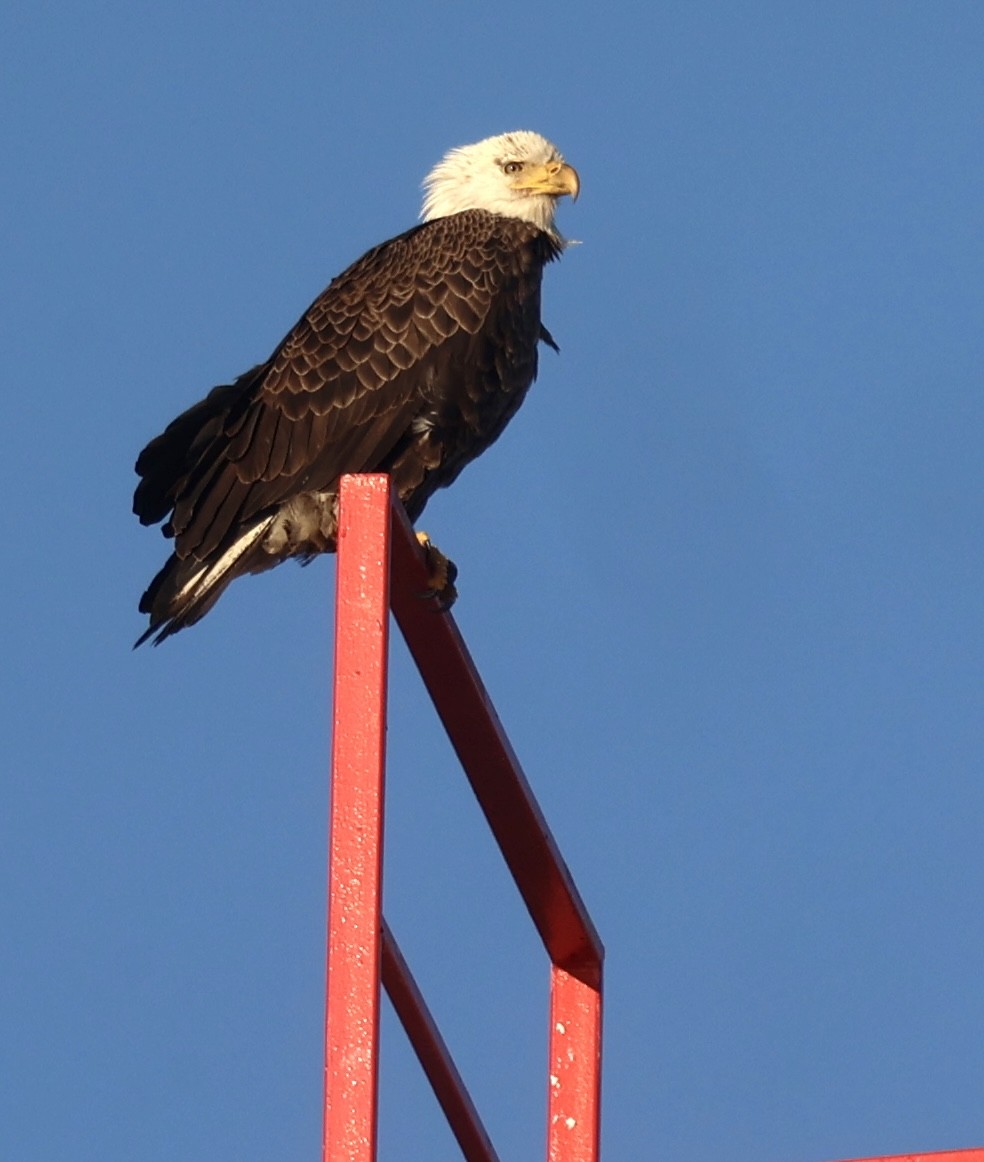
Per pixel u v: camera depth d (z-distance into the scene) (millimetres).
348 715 7234
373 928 6871
